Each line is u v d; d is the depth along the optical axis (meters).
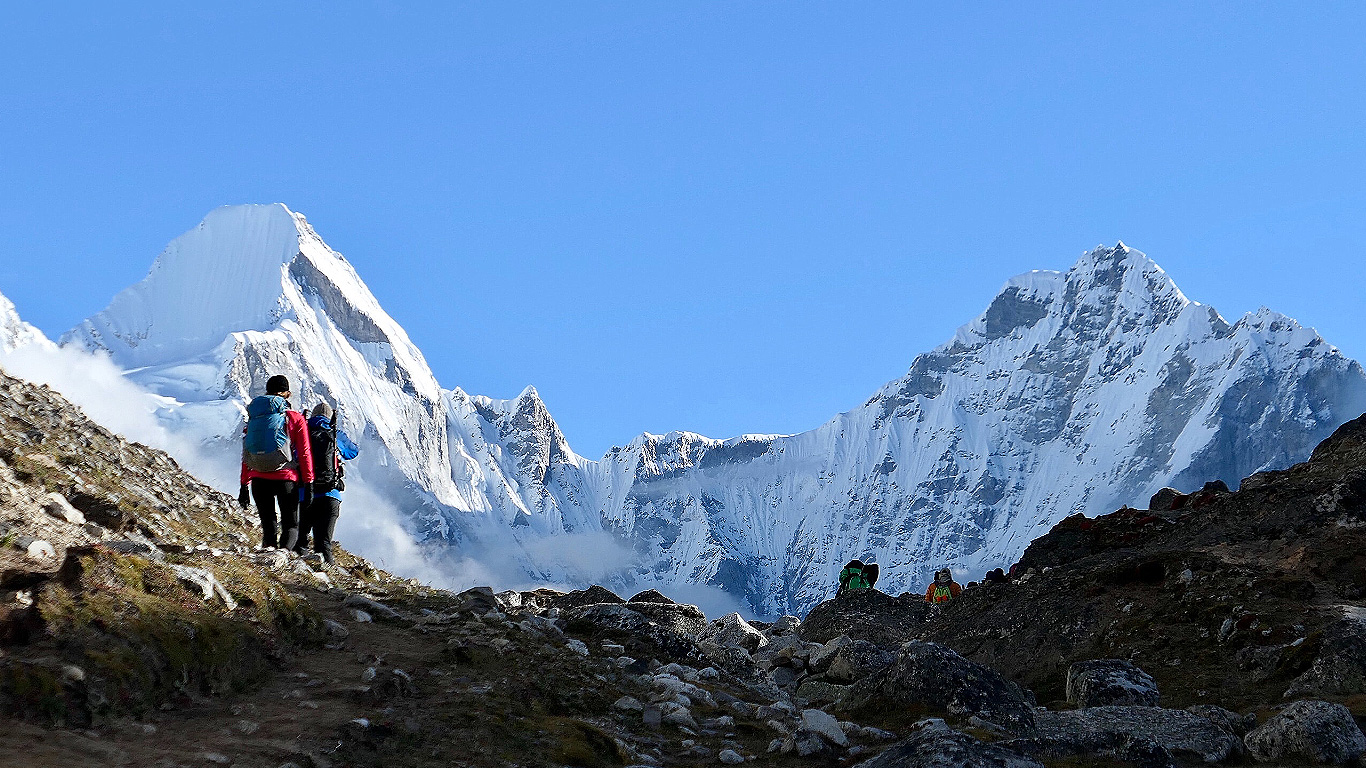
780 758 10.94
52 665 7.73
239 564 11.93
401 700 9.92
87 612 8.38
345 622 12.41
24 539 9.57
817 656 18.53
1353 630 16.80
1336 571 21.59
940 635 26.05
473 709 10.05
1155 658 19.81
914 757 9.64
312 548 17.31
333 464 17.34
